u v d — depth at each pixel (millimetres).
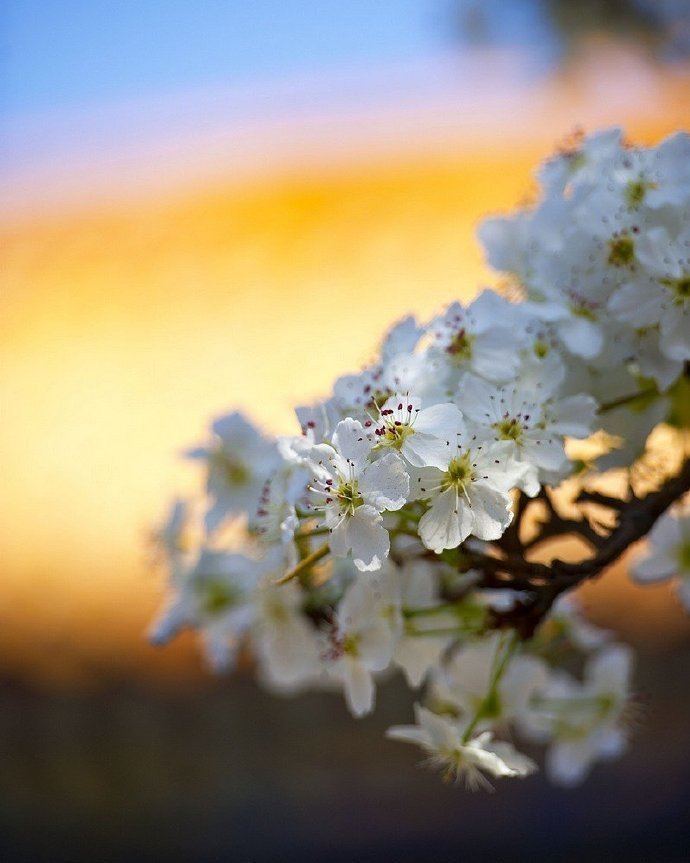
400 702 1309
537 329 492
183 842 1305
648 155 501
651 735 1222
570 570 472
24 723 1444
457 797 1240
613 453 504
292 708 1345
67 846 1332
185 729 1396
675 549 533
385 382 480
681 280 486
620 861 1134
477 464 468
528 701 511
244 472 537
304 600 527
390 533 478
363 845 1225
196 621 544
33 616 1546
